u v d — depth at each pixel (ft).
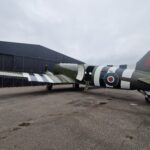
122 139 10.12
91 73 31.01
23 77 28.89
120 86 26.32
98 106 19.51
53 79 32.58
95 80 30.27
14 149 8.75
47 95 27.99
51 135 10.59
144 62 23.90
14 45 47.91
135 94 31.55
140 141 9.89
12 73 28.96
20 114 15.47
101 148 8.94
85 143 9.51
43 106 19.01
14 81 45.57
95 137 10.36
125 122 13.46
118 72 26.37
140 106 20.03
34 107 18.44
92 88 42.68
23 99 23.68
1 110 16.97
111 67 28.48
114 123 13.15
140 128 12.10
